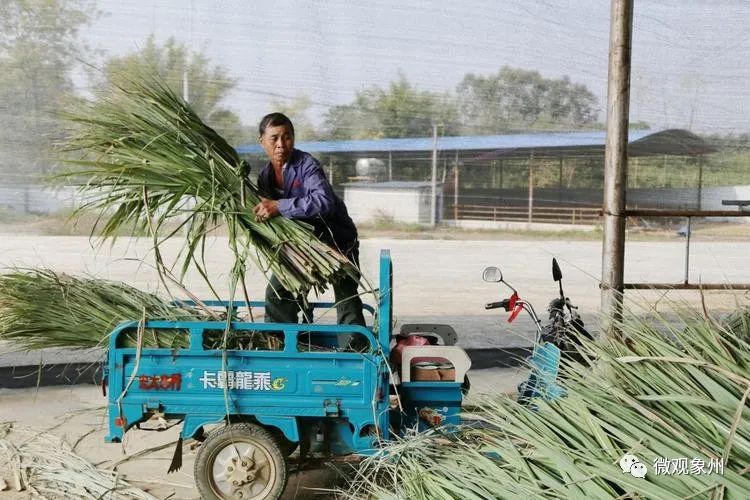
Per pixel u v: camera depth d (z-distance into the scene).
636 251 17.06
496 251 17.03
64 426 5.08
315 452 3.85
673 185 13.48
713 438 2.70
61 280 4.15
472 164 19.67
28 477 4.17
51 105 8.32
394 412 3.86
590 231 20.52
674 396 2.81
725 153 12.30
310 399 3.70
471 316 9.21
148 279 10.34
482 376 6.39
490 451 3.15
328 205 3.80
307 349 4.00
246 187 3.84
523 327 8.52
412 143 17.41
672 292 9.79
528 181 20.30
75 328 3.97
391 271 3.71
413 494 3.04
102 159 3.81
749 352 3.41
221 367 3.69
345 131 12.86
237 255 3.67
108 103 3.84
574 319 4.35
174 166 3.71
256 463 3.72
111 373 3.70
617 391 2.97
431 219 19.09
